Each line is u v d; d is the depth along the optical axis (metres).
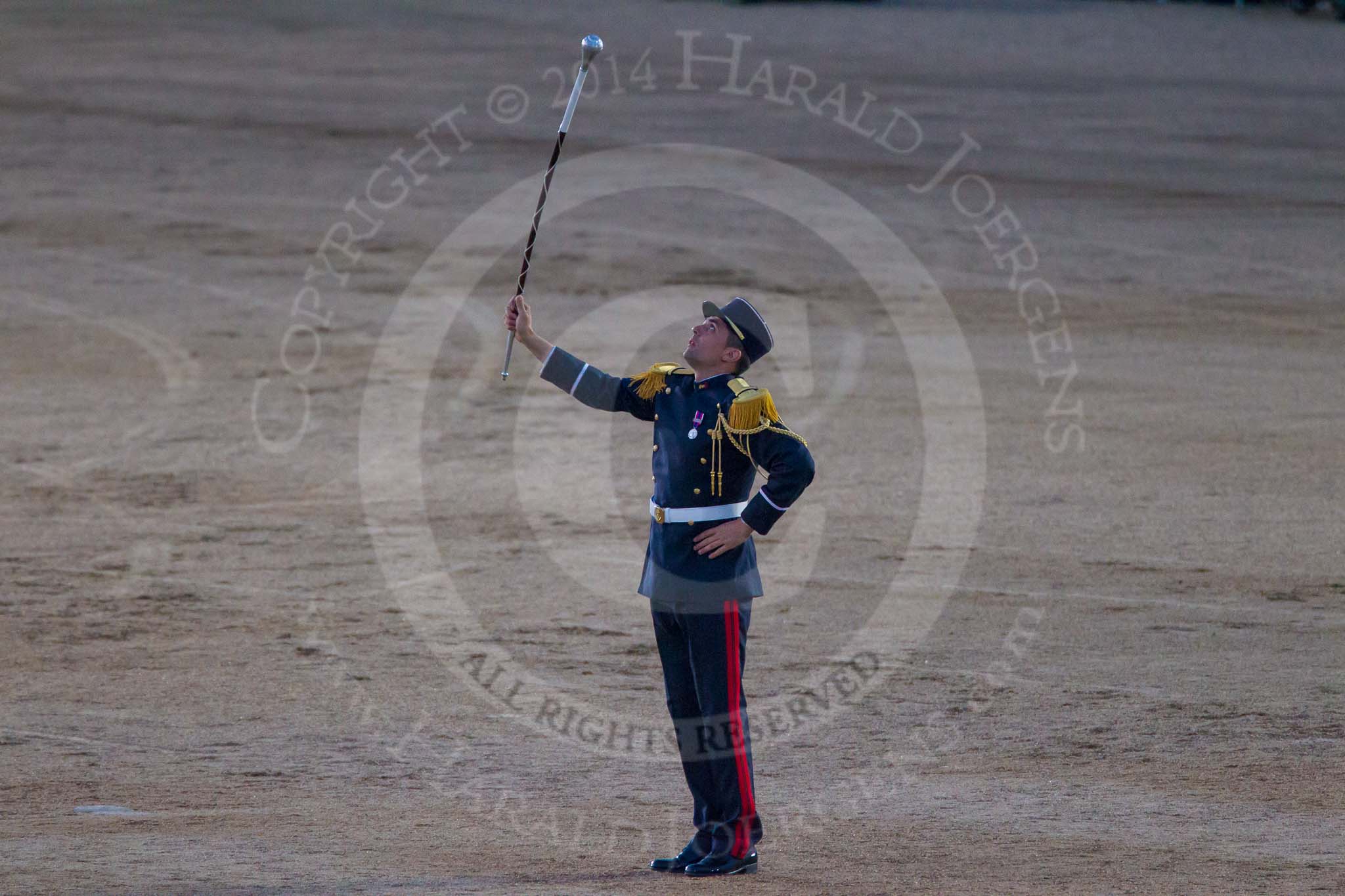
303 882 18.81
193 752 26.72
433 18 155.50
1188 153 100.56
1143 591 36.28
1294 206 87.06
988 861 20.52
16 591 36.22
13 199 87.62
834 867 20.30
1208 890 18.94
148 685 30.39
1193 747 26.81
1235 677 30.66
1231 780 25.00
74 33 142.25
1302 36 147.38
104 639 33.19
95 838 21.44
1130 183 92.69
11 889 18.27
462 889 18.50
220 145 101.25
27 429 51.41
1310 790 24.41
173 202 87.69
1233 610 34.91
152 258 76.62
